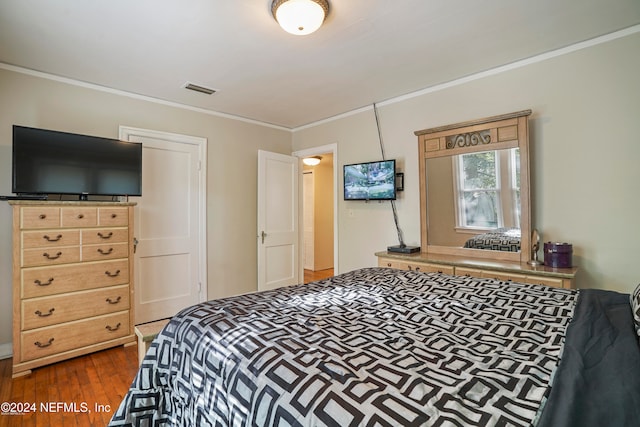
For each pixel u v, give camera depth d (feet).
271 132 14.39
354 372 2.76
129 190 9.43
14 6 5.90
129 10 6.08
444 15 6.41
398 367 2.85
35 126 8.66
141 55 7.92
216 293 12.54
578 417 2.08
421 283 5.86
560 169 7.91
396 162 11.23
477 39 7.36
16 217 7.20
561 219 7.91
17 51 7.66
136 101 10.52
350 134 12.66
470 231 9.27
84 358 8.11
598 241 7.41
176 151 11.46
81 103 9.45
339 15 6.35
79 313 8.02
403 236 11.12
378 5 6.05
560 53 7.85
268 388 2.76
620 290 7.16
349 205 12.72
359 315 4.30
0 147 8.18
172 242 11.35
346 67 8.75
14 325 7.18
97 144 8.90
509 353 3.14
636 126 6.95
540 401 2.33
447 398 2.38
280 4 5.75
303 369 2.85
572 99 7.72
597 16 6.52
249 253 13.60
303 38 7.20
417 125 10.64
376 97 11.18
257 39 7.22
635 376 2.51
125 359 8.08
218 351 3.49
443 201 9.80
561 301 4.62
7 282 8.27
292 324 3.90
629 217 7.05
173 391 4.02
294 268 14.65
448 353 3.15
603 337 3.28
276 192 13.91
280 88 10.23
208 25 6.63
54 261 7.66
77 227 8.00
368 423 2.18
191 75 9.14
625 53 7.04
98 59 8.11
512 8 6.22
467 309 4.48
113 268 8.58
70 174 8.43
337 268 13.12
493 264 7.95
